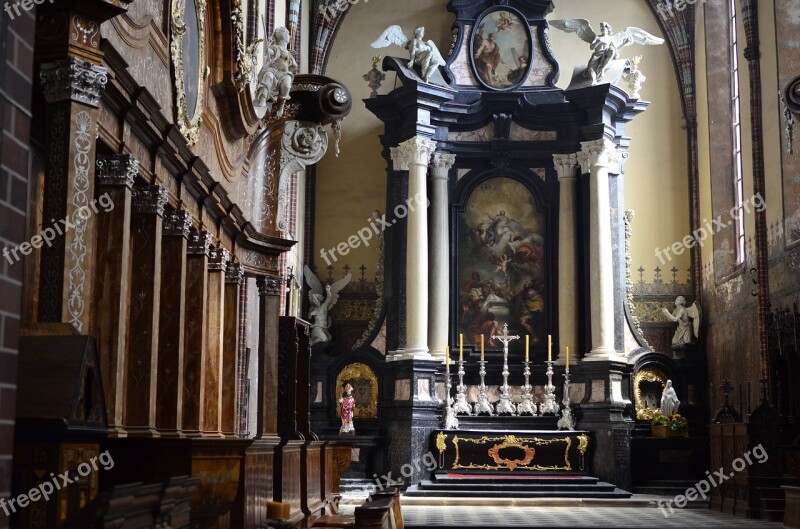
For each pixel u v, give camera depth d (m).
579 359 25.89
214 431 14.30
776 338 20.31
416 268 25.56
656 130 28.17
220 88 14.46
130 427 10.66
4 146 4.44
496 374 26.33
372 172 28.25
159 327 11.96
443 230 26.42
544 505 21.55
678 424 24.70
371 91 28.11
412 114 25.91
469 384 26.34
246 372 18.03
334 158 28.34
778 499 18.45
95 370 6.61
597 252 25.55
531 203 26.97
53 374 6.29
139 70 10.59
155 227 11.02
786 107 21.02
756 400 22.72
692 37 28.09
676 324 27.20
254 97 15.95
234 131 15.31
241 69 14.55
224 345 15.23
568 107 26.42
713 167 26.42
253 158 16.83
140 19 10.50
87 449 6.57
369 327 26.83
